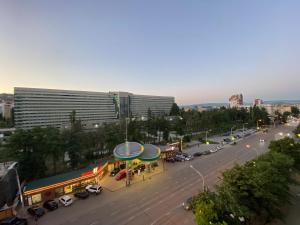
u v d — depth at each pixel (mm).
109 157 60844
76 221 27375
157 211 29281
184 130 106438
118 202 32656
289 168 33344
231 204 21203
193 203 23938
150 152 47844
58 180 38438
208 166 51438
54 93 123562
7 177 33375
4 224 25875
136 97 181375
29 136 44531
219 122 121688
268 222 25250
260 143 82312
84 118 139500
